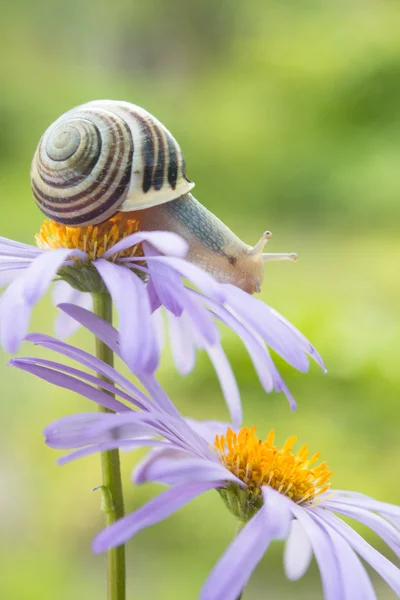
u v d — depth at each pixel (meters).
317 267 1.06
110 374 0.19
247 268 0.23
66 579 0.48
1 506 0.56
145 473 0.19
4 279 0.20
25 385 0.71
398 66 1.65
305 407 0.68
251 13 2.05
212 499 0.55
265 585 0.49
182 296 0.19
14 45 2.03
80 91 1.86
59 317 0.24
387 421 0.65
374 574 0.47
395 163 1.51
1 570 0.48
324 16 1.86
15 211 1.28
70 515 0.56
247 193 1.53
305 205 1.49
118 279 0.19
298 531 0.21
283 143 1.60
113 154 0.21
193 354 0.22
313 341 0.74
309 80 1.68
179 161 0.21
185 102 1.85
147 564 0.50
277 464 0.20
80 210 0.21
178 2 2.23
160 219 0.22
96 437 0.19
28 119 1.75
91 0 2.17
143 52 2.23
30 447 0.64
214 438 0.21
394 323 0.80
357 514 0.20
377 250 1.19
